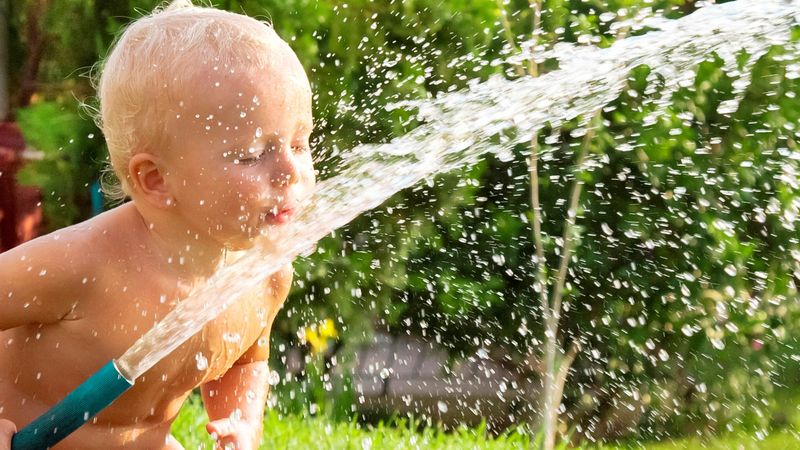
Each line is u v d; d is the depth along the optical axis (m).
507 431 6.67
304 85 3.59
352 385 7.35
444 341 7.80
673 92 6.82
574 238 6.86
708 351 7.29
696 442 7.22
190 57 3.46
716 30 4.40
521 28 7.26
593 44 7.10
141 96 3.50
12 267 3.43
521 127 4.35
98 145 7.13
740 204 7.14
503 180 7.35
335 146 6.95
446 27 7.24
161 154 3.51
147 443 3.81
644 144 6.98
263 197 3.48
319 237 3.59
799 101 7.01
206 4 6.64
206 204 3.50
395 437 6.21
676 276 7.22
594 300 7.41
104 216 3.64
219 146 3.45
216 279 3.52
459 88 7.25
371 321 7.34
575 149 7.19
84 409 3.28
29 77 7.63
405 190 7.17
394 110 6.95
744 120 7.09
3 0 7.59
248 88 3.44
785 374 7.32
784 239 7.19
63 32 7.17
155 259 3.59
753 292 7.30
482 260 7.39
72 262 3.46
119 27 6.85
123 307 3.54
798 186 6.98
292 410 7.04
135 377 3.30
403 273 7.22
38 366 3.60
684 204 7.21
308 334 7.12
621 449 7.06
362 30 7.05
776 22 4.36
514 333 7.59
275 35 3.65
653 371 7.39
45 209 7.29
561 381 6.78
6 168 7.45
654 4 7.25
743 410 7.31
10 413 3.62
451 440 6.14
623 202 7.27
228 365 3.91
